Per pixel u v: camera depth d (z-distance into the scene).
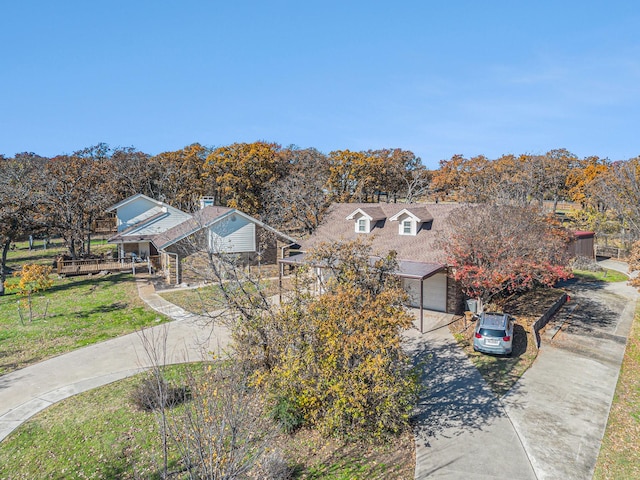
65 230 35.72
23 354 17.06
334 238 27.27
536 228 21.39
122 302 24.59
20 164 56.34
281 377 10.97
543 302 23.81
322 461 10.02
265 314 12.62
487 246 19.02
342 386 10.28
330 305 10.80
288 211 40.19
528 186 47.00
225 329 19.55
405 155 63.84
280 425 10.04
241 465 8.14
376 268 12.55
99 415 12.22
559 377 14.84
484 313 18.31
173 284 28.69
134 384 14.20
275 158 52.97
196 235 28.23
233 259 18.36
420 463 9.99
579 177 57.31
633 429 11.47
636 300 25.66
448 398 13.36
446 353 17.02
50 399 13.30
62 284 29.33
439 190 58.72
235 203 47.41
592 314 22.67
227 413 7.72
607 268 36.31
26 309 23.34
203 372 14.54
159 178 57.22
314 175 47.91
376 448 10.57
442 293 22.23
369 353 10.51
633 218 42.16
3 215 29.58
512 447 10.62
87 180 39.28
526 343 18.03
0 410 12.67
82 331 19.75
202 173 53.66
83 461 10.19
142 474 9.55
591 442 10.85
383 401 10.50
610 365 15.95
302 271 12.91
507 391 13.79
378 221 26.89
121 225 38.94
